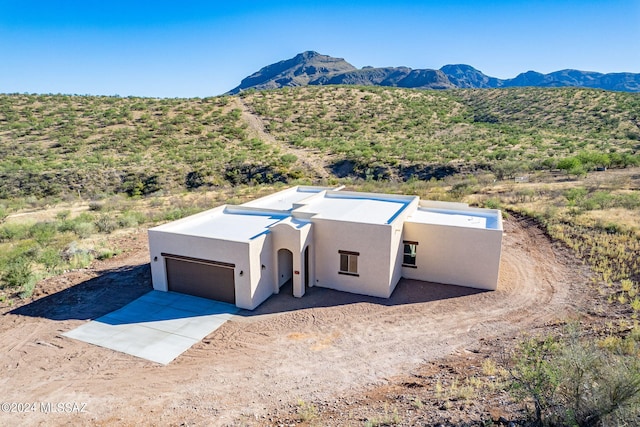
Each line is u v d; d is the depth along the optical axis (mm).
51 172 49562
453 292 17500
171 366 12406
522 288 17594
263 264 16719
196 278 17312
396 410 9086
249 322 15195
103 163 53844
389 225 16500
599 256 19969
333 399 10336
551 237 23766
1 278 19016
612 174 39969
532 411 7762
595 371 7379
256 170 53781
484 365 10914
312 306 16406
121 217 31031
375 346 13219
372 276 17188
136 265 21094
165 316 15695
